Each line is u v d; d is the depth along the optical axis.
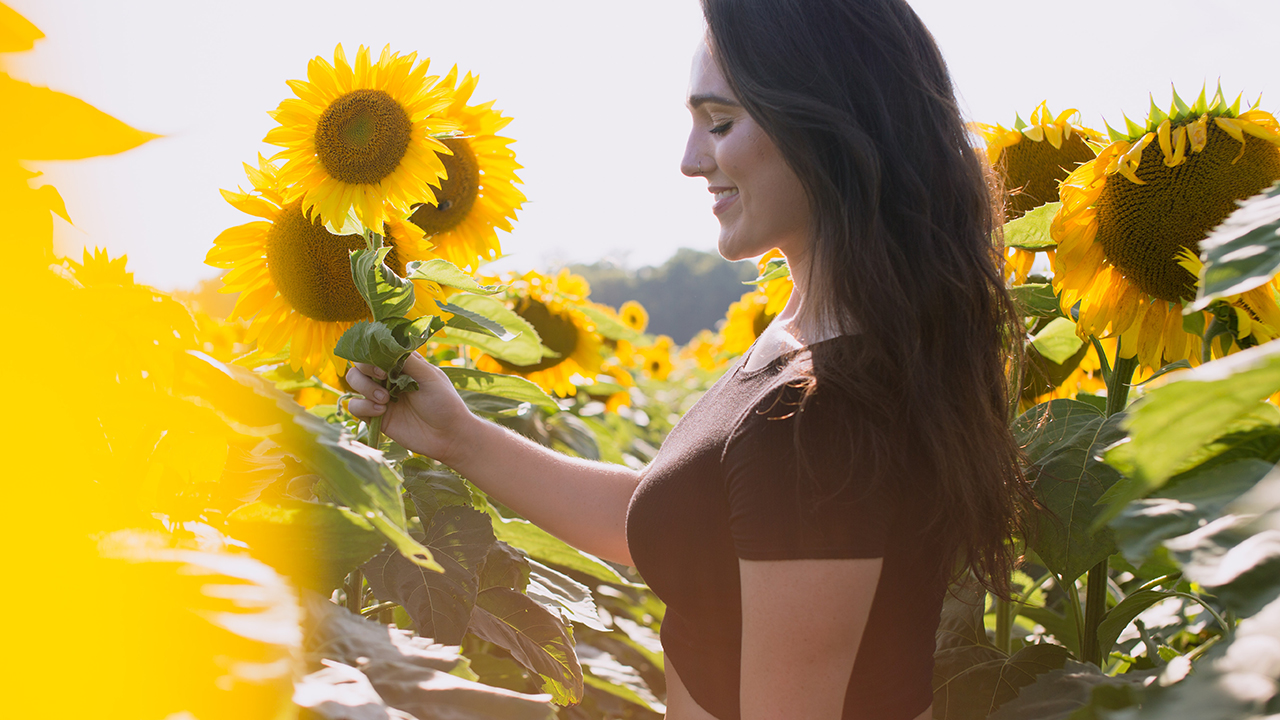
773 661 1.09
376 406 1.41
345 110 1.39
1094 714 0.84
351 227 1.40
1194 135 1.38
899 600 1.14
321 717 0.59
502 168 1.79
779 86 1.22
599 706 2.13
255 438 0.62
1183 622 1.67
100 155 0.45
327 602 0.80
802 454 1.08
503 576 1.48
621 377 4.64
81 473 0.46
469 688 0.73
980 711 1.38
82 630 0.39
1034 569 2.09
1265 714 0.46
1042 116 1.79
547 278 3.39
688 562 1.24
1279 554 0.54
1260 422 0.69
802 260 1.39
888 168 1.22
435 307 1.53
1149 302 1.51
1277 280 1.33
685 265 63.03
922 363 1.14
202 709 0.38
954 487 1.13
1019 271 1.79
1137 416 0.62
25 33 0.44
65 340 0.47
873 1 1.27
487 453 1.57
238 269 1.52
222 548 0.71
